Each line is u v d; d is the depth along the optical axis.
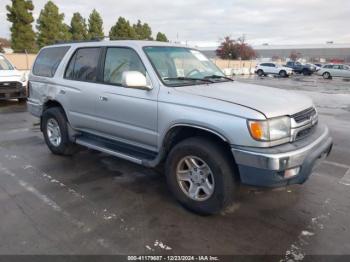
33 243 3.03
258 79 30.97
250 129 3.05
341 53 98.38
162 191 4.19
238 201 3.90
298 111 3.41
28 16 30.08
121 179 4.57
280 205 3.81
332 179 4.61
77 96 4.78
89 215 3.56
